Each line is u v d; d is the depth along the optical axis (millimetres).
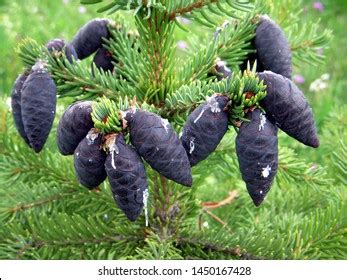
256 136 440
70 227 559
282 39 518
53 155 621
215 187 701
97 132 447
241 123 447
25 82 490
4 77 1173
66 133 459
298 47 598
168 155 436
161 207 562
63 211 603
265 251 536
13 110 513
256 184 445
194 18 499
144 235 563
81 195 598
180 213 566
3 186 623
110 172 439
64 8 1393
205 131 446
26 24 1318
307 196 642
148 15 472
